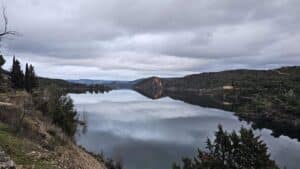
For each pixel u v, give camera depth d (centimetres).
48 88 4266
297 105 11225
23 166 1260
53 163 1483
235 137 1878
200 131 6512
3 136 1641
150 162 3722
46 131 2562
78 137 4909
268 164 1759
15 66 6581
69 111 3997
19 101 3547
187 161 2216
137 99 18312
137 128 6631
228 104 15325
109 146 4453
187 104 14988
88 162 2347
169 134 5984
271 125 8800
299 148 5622
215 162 1866
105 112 9750
